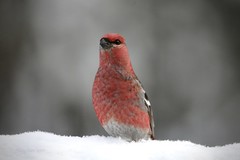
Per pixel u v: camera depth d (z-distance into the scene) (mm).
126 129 7465
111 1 12727
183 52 13344
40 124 12109
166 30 13297
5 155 5277
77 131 12031
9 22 12656
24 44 12516
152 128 7930
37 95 12188
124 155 5465
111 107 7383
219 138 12969
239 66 13797
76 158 5340
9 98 12297
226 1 14148
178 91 12984
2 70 12352
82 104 12023
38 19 12586
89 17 12516
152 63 12766
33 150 5480
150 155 5496
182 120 12953
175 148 5711
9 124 12203
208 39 13734
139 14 13055
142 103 7539
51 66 12188
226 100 13406
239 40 13961
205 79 13398
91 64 12125
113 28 12609
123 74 7438
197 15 13812
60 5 12594
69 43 12320
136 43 12742
